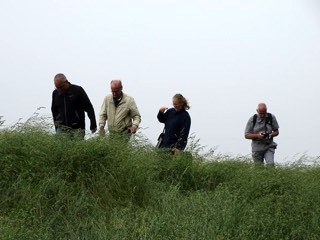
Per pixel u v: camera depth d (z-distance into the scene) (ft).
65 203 33.14
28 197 32.73
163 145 47.11
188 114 47.01
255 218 33.73
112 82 45.80
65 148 36.32
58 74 44.21
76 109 44.60
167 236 30.50
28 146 35.53
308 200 37.04
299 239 33.71
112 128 44.32
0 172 34.12
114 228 31.22
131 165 37.01
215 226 32.04
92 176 35.50
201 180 41.39
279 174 41.09
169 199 35.78
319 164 46.19
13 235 28.37
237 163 44.88
